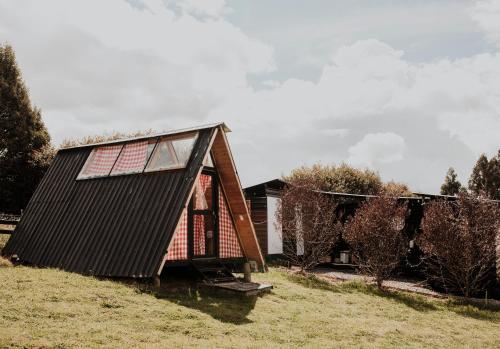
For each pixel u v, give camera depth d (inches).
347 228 676.7
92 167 549.0
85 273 429.7
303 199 732.0
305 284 578.9
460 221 574.9
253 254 567.5
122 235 443.5
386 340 349.7
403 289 614.5
